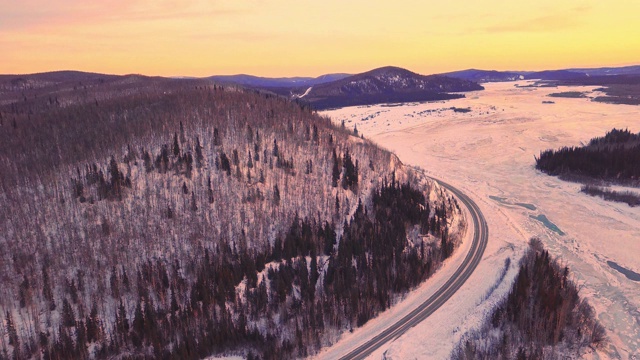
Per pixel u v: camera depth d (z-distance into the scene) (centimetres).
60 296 7919
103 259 8644
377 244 9625
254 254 9175
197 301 8056
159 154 11444
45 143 12669
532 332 7150
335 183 11862
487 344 7069
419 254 9862
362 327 7900
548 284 8238
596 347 7081
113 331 7356
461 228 11900
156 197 10200
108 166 10794
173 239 9275
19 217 9269
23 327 7262
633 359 6881
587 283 9231
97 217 9512
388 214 10831
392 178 12775
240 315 7650
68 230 9100
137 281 8212
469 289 8919
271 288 8425
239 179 11138
